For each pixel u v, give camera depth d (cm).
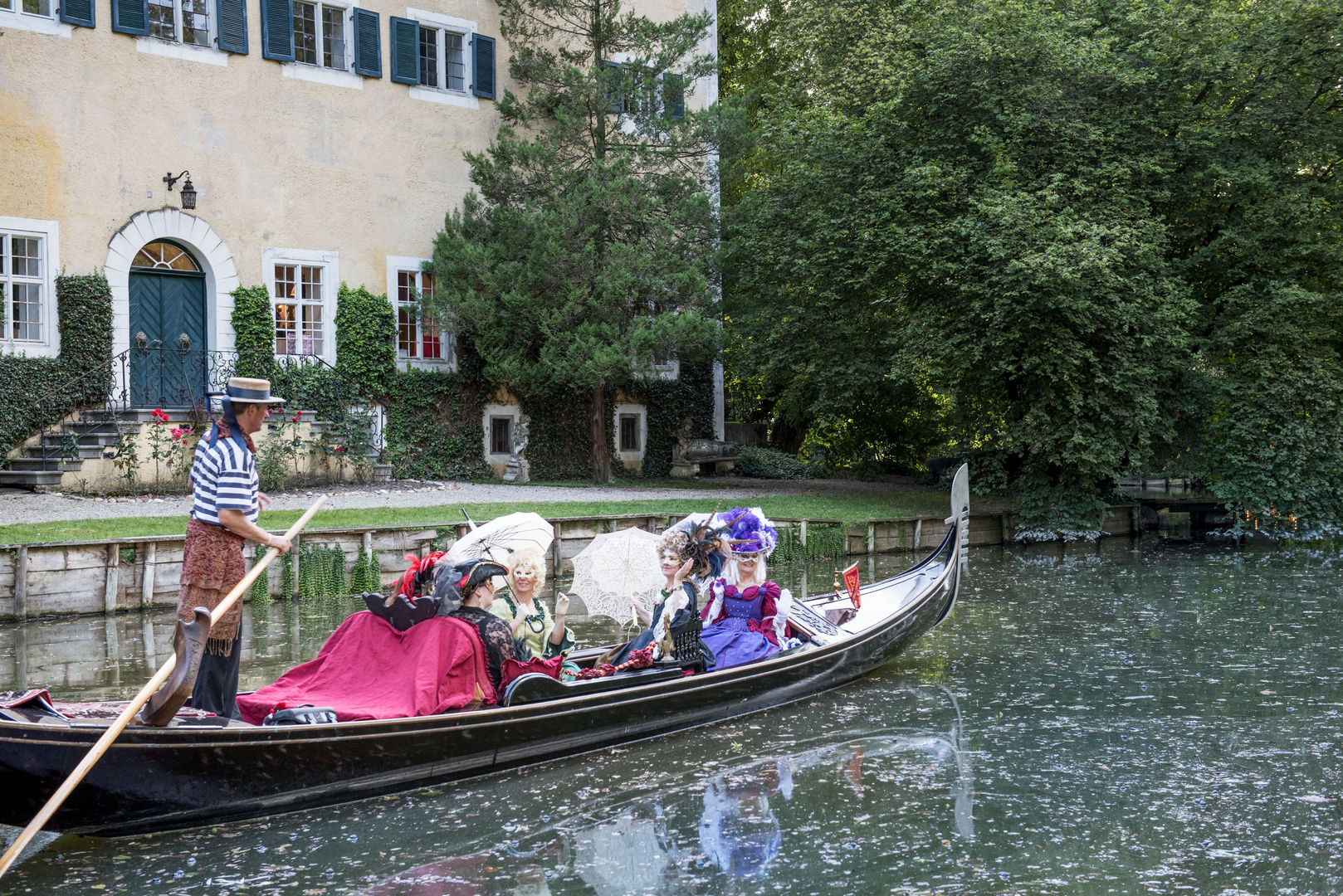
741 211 2105
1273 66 1869
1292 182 1922
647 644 686
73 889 443
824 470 2855
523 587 631
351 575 1274
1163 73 1844
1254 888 450
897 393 2347
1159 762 625
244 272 1825
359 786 538
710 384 2503
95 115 1667
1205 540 1969
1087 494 1920
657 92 2058
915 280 1895
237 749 488
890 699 776
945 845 500
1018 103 1800
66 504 1363
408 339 2038
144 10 1706
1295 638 989
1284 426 1850
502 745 582
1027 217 1650
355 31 1945
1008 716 726
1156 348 1788
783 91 2189
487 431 2123
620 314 1975
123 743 457
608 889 450
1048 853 489
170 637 973
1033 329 1736
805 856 486
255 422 558
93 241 1664
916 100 1886
